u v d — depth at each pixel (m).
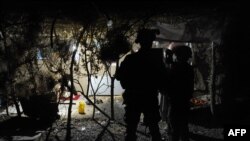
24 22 8.67
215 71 10.05
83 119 10.53
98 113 11.46
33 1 7.46
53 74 10.26
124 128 9.44
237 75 9.97
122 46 9.03
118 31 8.98
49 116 9.95
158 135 6.19
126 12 8.37
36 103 9.79
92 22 8.70
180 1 7.74
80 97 14.24
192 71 6.60
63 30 9.89
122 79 6.06
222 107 10.12
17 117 10.24
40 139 8.31
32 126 9.45
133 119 6.11
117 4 7.75
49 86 10.24
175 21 9.20
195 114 10.67
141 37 5.98
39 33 9.33
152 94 6.07
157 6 7.96
